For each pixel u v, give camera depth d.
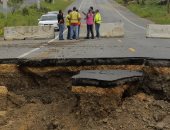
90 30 28.69
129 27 46.72
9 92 11.02
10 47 21.53
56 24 40.41
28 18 52.62
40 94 10.95
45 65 11.19
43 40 27.92
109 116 9.09
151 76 10.46
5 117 10.11
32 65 11.23
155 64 10.55
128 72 10.27
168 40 26.69
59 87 11.03
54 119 9.61
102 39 27.61
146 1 103.31
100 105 9.24
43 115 9.90
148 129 8.55
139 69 10.80
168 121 8.80
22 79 11.30
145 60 10.80
